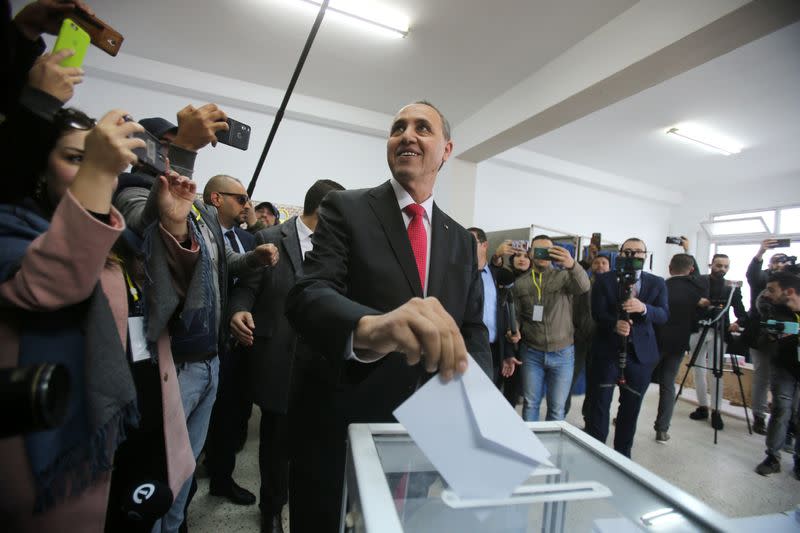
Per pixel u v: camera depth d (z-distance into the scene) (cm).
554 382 218
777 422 214
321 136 369
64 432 50
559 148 448
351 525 39
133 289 76
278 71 311
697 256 566
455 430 35
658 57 202
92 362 53
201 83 314
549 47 254
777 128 361
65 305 50
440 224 84
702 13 176
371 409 70
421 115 79
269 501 127
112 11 245
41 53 68
